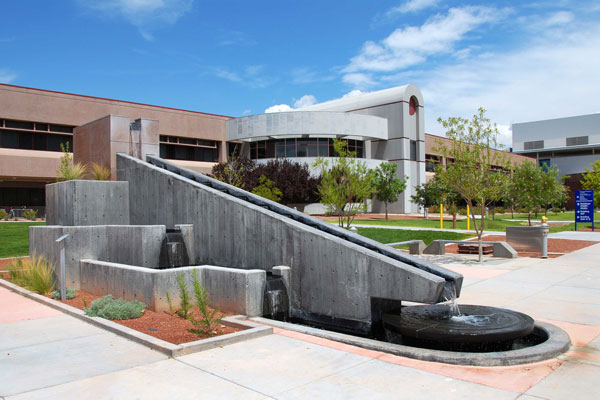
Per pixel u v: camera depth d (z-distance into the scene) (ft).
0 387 15.57
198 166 145.38
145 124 50.47
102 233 37.40
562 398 14.30
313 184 130.72
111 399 14.49
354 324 25.04
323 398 14.43
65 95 119.24
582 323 23.86
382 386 15.38
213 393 14.89
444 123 51.11
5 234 70.03
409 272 22.89
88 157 53.88
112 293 31.37
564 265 44.86
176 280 28.12
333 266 26.18
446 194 118.83
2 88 109.91
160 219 40.93
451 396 14.48
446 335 20.02
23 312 27.35
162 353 19.10
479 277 38.96
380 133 162.20
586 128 302.45
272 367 17.30
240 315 26.08
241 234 32.30
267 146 152.97
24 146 115.24
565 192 182.50
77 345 20.44
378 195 130.11
